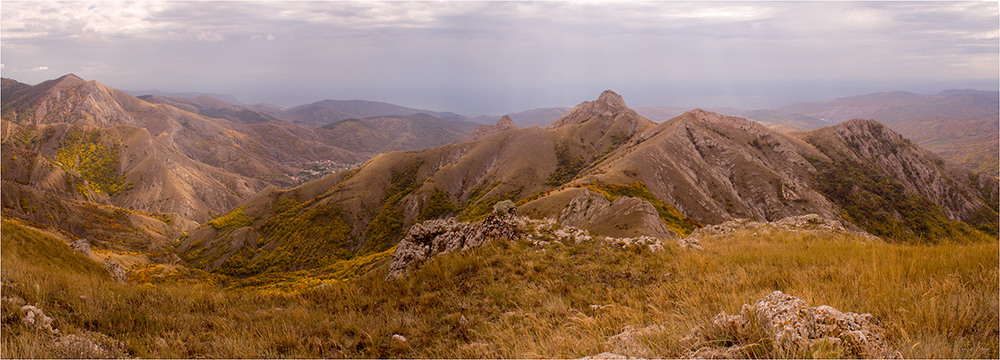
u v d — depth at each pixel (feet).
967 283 23.26
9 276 34.30
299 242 604.90
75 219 494.18
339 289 42.60
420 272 43.62
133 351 24.68
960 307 18.25
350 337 28.81
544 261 41.47
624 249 45.11
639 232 176.65
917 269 26.68
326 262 562.66
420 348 26.37
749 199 558.56
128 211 613.52
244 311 36.04
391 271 53.62
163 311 33.73
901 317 17.30
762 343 14.38
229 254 565.94
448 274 40.86
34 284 31.96
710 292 27.02
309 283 324.39
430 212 646.33
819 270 31.09
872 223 538.88
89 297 32.63
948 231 520.01
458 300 34.37
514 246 45.27
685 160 581.94
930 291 20.79
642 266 39.19
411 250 55.52
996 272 23.70
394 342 26.89
